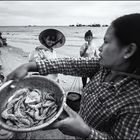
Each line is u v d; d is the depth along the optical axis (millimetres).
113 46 878
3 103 1408
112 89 976
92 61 1293
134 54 849
